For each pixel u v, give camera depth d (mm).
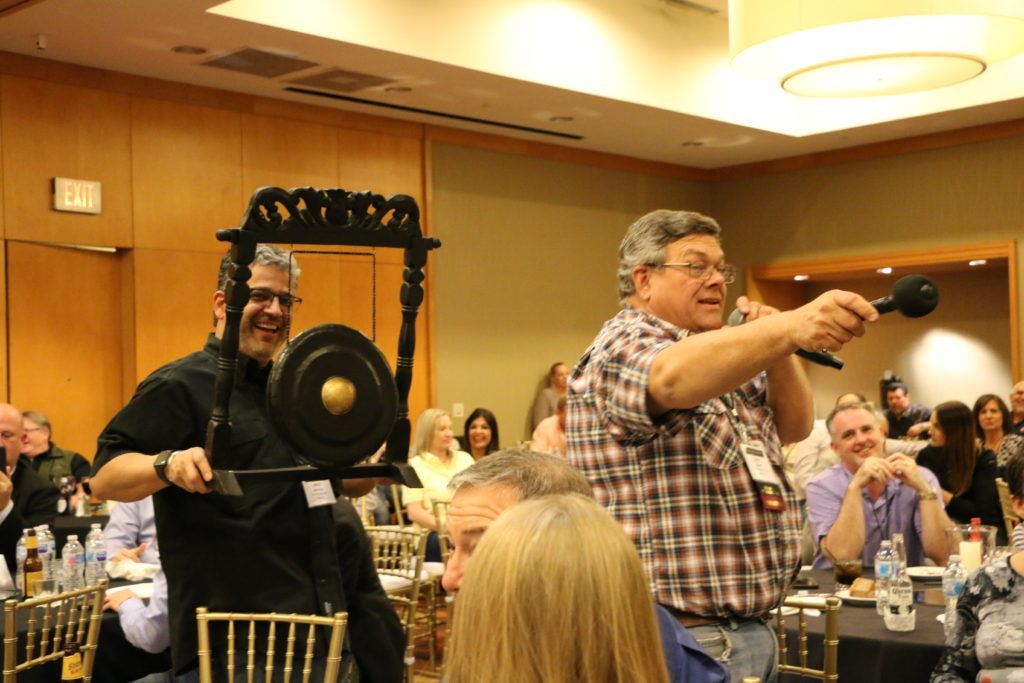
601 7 7699
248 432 2420
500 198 9102
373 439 2018
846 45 5754
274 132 7656
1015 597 2416
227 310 1948
